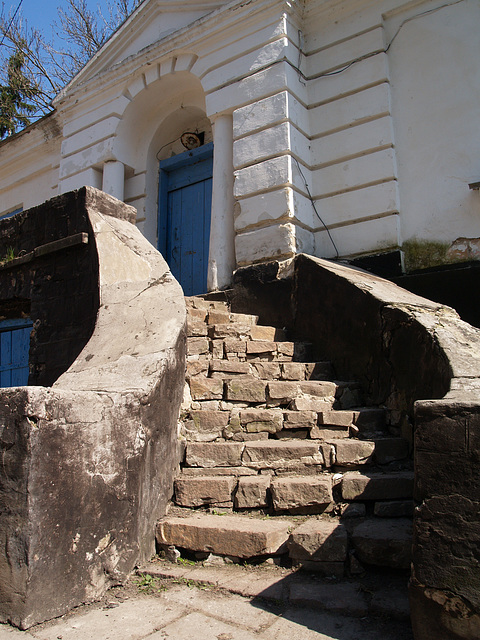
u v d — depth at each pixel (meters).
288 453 3.65
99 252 4.84
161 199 8.84
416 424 2.38
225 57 7.27
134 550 3.04
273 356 5.10
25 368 9.10
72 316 5.10
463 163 6.00
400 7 6.59
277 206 6.39
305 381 4.54
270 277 6.07
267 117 6.68
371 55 6.69
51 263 5.45
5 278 6.06
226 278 6.83
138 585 2.88
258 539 2.96
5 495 2.57
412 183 6.30
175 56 7.89
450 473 2.25
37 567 2.48
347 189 6.64
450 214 6.00
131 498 3.05
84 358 3.88
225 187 7.06
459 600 2.11
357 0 6.80
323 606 2.54
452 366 3.12
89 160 8.71
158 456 3.40
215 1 7.80
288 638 2.29
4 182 11.55
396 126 6.51
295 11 6.99
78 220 5.18
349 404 4.48
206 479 3.52
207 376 4.39
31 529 2.48
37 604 2.47
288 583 2.77
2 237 6.19
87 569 2.73
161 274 4.71
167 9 8.35
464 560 2.14
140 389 3.24
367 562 2.83
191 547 3.13
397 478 3.29
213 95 7.28
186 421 3.97
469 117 6.05
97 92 8.74
